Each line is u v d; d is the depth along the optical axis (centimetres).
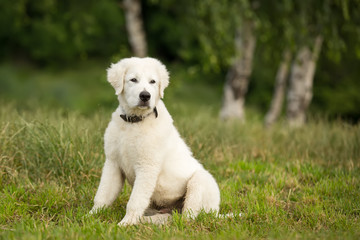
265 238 421
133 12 1329
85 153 621
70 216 476
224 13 1052
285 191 611
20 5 1400
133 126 475
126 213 475
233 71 1282
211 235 419
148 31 2972
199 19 1117
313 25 1151
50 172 592
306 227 457
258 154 820
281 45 1202
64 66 2838
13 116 740
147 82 481
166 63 2906
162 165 490
